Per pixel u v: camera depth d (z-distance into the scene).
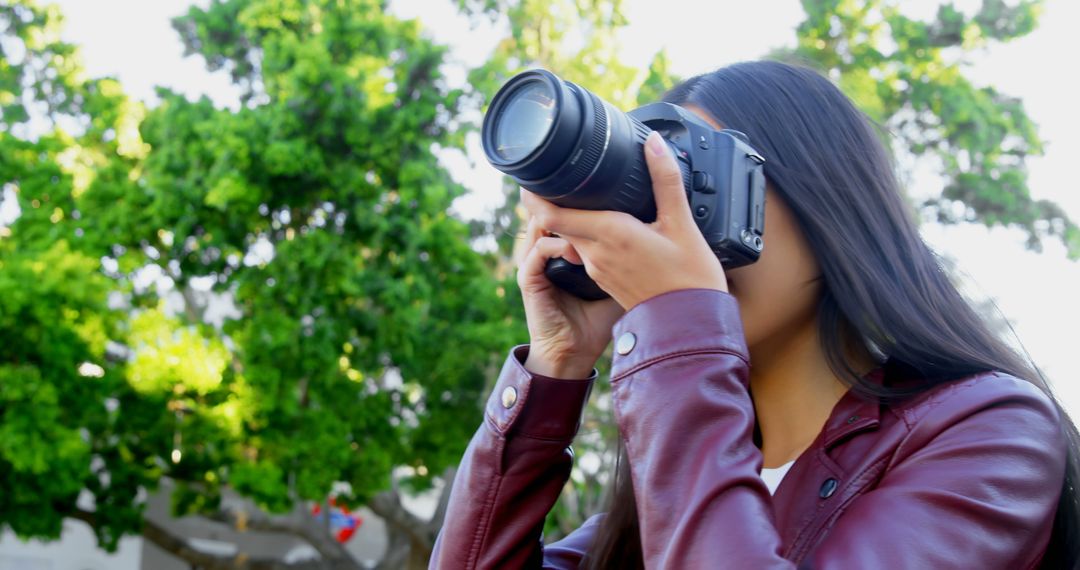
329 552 11.37
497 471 1.22
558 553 1.37
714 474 0.91
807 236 1.11
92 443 10.02
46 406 8.73
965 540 0.88
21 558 14.31
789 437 1.16
